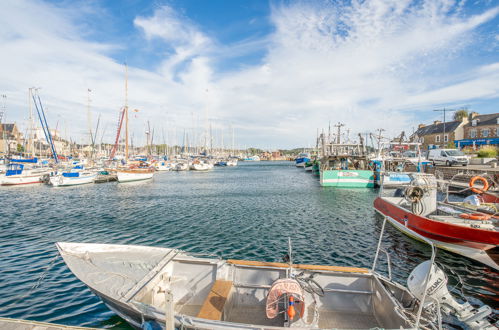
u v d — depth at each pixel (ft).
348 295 21.74
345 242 44.04
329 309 21.58
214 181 147.95
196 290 22.68
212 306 18.72
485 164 106.52
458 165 107.04
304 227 53.06
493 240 32.07
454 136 180.75
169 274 23.20
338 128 140.97
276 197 90.22
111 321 23.48
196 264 23.29
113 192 103.19
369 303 21.47
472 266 34.37
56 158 145.79
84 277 21.02
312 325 18.28
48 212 67.10
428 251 39.50
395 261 36.32
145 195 95.55
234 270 22.67
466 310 19.24
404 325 17.03
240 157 558.56
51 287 29.27
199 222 57.26
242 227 53.26
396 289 20.45
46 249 40.93
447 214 42.45
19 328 18.12
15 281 30.63
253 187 118.93
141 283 20.49
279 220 58.75
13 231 50.62
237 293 22.03
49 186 120.37
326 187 111.55
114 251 24.58
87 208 72.28
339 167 119.34
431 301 18.65
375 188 108.37
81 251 24.07
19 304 26.02
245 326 15.88
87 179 129.49
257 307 21.68
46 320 23.56
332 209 69.67
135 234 48.75
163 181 146.92
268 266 22.45
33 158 143.64
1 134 222.07
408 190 43.75
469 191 72.13
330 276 22.16
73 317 24.02
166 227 53.36
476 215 38.06
